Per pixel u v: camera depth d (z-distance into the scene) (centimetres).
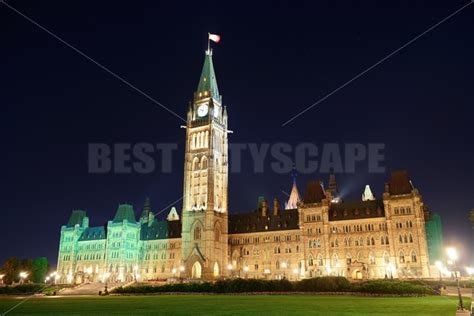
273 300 6297
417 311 4169
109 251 19088
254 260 16750
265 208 17750
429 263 13088
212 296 8162
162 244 19075
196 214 16850
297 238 16062
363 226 14288
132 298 7844
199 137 17975
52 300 7425
